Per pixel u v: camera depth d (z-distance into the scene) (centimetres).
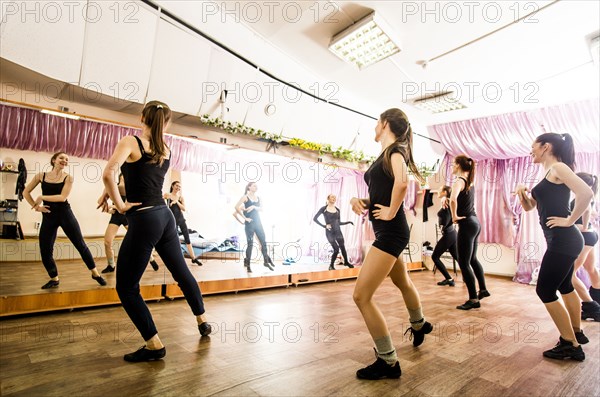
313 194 602
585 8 289
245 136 356
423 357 191
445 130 608
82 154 341
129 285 169
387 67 403
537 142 225
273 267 474
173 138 461
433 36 339
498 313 306
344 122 459
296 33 336
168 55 265
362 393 146
